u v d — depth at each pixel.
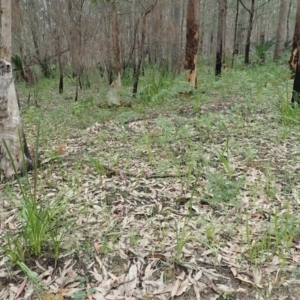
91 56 7.62
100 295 1.66
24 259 1.88
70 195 2.59
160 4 7.60
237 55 12.63
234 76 7.52
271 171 2.92
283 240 1.98
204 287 1.71
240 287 1.70
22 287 1.72
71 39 7.37
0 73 2.73
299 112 4.26
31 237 1.90
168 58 8.77
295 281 1.72
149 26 7.88
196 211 2.36
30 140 4.24
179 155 3.38
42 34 9.80
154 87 6.45
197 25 6.30
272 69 8.61
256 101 5.34
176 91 5.84
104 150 3.69
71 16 7.11
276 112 4.62
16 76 9.69
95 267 1.84
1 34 2.65
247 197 2.52
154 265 1.85
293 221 2.11
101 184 2.80
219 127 4.10
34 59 9.49
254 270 1.80
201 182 2.75
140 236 2.09
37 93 8.09
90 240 2.04
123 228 2.18
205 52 17.31
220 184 2.42
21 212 2.03
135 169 3.08
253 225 2.17
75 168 3.16
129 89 7.23
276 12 19.06
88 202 2.49
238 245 1.99
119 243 2.02
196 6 6.18
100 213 2.35
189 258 1.89
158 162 3.20
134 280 1.76
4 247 1.88
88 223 2.22
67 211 2.36
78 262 1.88
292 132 3.84
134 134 4.24
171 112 5.29
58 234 2.07
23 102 7.36
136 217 2.31
